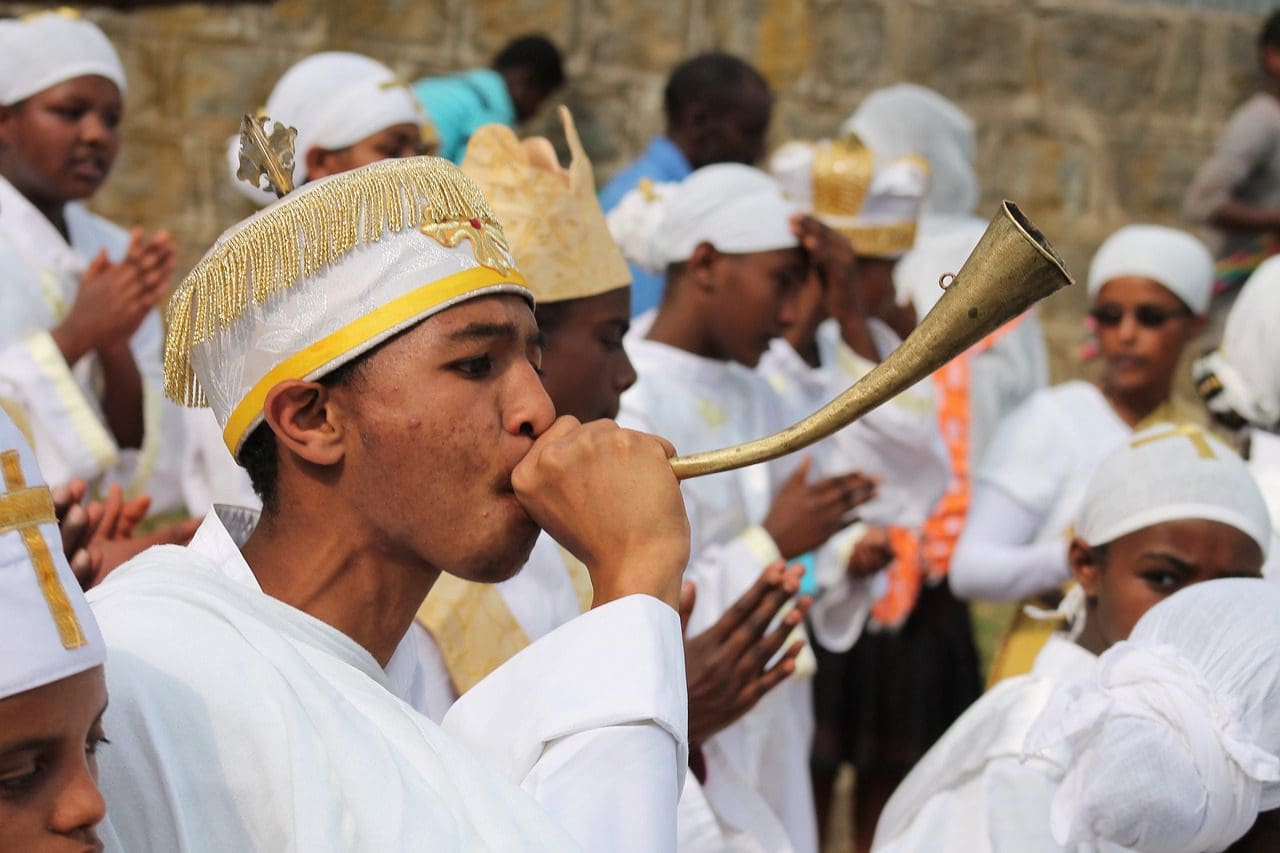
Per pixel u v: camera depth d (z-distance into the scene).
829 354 5.23
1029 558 4.30
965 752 2.80
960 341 1.72
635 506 1.82
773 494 4.28
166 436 4.38
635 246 4.30
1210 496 3.00
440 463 1.78
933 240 5.97
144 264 4.21
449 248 1.80
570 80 9.20
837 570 4.68
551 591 2.89
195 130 8.94
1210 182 7.52
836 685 5.02
